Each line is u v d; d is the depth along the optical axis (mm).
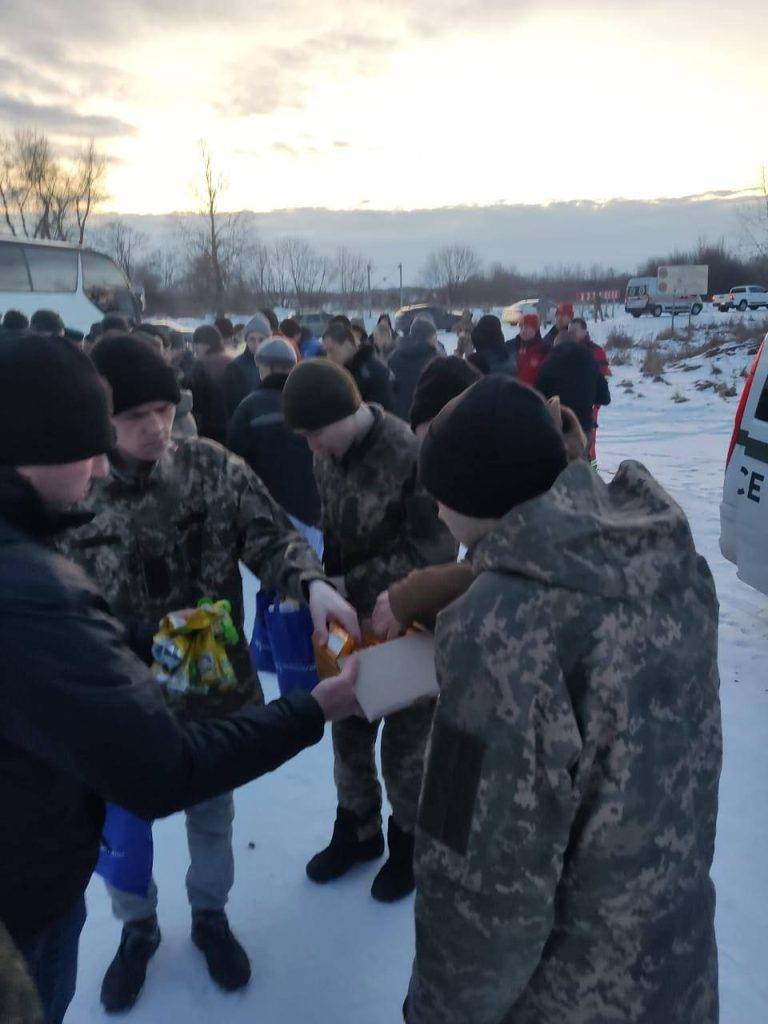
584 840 1213
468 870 1202
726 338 25531
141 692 1229
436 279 73625
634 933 1252
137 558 2154
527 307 39594
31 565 1191
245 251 47875
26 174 43562
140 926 2412
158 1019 2309
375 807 2889
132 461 2104
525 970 1225
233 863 2514
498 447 1200
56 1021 1600
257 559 2250
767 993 2371
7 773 1248
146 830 2160
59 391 1276
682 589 1251
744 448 4520
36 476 1311
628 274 74875
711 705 1299
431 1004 1306
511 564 1182
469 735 1189
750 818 3154
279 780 3457
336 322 5711
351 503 2506
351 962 2498
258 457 4520
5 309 13828
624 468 1396
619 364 22516
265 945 2566
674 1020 1306
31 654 1146
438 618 1254
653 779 1210
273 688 4340
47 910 1373
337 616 2021
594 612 1166
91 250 15562
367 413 2488
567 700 1147
